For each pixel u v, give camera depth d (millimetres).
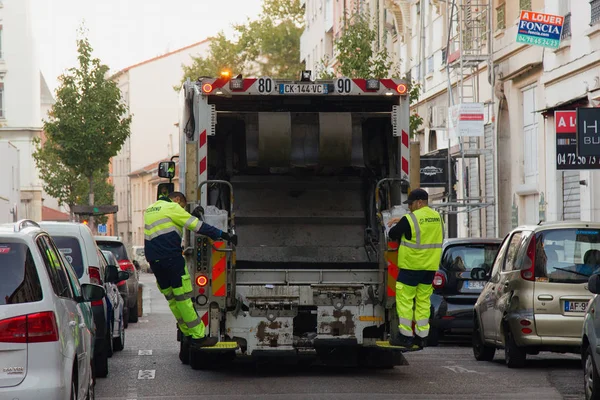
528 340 16406
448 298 21484
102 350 16125
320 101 16797
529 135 34312
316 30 79438
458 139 38781
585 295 16312
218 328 15453
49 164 78875
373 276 15797
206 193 16016
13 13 96688
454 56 38188
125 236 134375
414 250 15352
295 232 17234
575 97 29766
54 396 9344
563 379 15500
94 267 16797
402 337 15406
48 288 9578
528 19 29344
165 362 18500
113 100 58719
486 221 38531
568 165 24484
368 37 42906
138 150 129750
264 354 15531
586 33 28531
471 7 38438
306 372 16594
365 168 17078
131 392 14391
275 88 16016
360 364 17125
